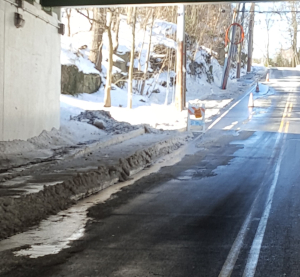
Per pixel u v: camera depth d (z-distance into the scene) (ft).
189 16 132.05
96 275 16.37
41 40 47.75
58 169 34.86
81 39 114.42
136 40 121.39
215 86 146.82
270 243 19.99
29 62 44.88
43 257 18.24
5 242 20.13
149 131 62.54
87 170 34.32
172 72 127.54
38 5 47.91
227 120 76.89
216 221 23.62
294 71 211.00
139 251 18.95
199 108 64.34
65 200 27.04
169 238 20.74
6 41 40.24
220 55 186.50
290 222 23.36
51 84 50.55
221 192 30.78
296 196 29.45
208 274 16.46
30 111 45.27
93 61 103.86
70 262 17.67
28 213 23.70
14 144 41.24
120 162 37.35
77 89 92.22
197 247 19.45
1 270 16.83
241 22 165.99
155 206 26.91
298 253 18.71
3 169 34.14
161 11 123.44
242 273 16.56
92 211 25.68
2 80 39.75
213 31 155.02
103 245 19.75
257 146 52.80
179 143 54.85
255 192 30.76
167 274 16.44
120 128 60.80
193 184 33.47
